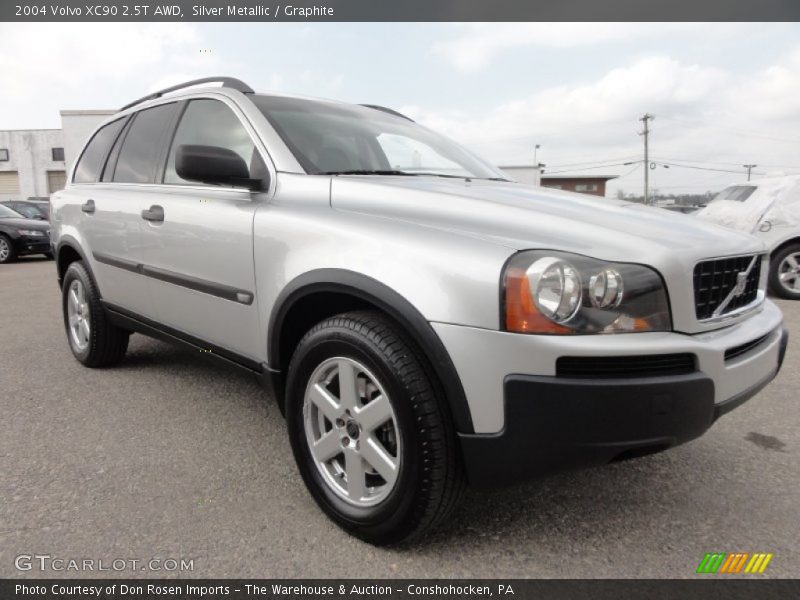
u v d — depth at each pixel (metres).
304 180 2.39
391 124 3.30
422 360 1.82
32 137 43.59
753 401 3.45
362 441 1.97
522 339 1.67
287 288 2.19
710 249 1.98
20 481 2.40
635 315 1.74
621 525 2.13
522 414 1.69
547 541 2.04
